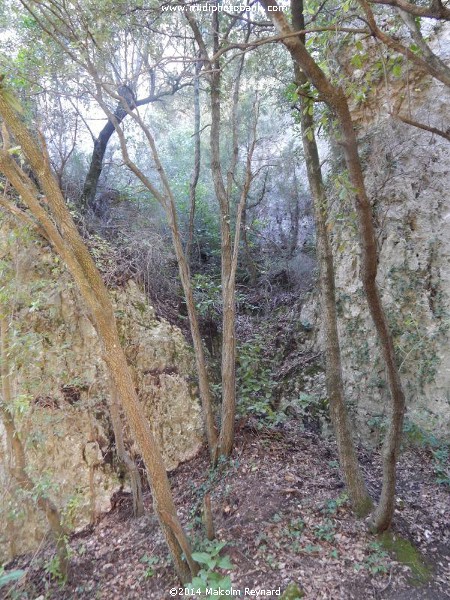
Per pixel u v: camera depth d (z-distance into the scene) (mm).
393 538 3514
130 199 7789
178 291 7094
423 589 3086
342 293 6172
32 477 3879
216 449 4965
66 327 5031
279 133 9914
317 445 5242
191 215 5574
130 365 5355
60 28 4730
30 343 4035
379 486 4383
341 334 6098
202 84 7750
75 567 4000
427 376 5262
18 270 4359
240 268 8922
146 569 3719
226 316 4934
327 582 3156
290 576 3230
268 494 4148
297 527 3707
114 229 6930
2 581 1896
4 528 4152
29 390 4484
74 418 4797
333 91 2199
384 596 3035
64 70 4719
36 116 6117
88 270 2695
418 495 4227
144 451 2928
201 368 5047
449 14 1959
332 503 3906
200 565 3250
